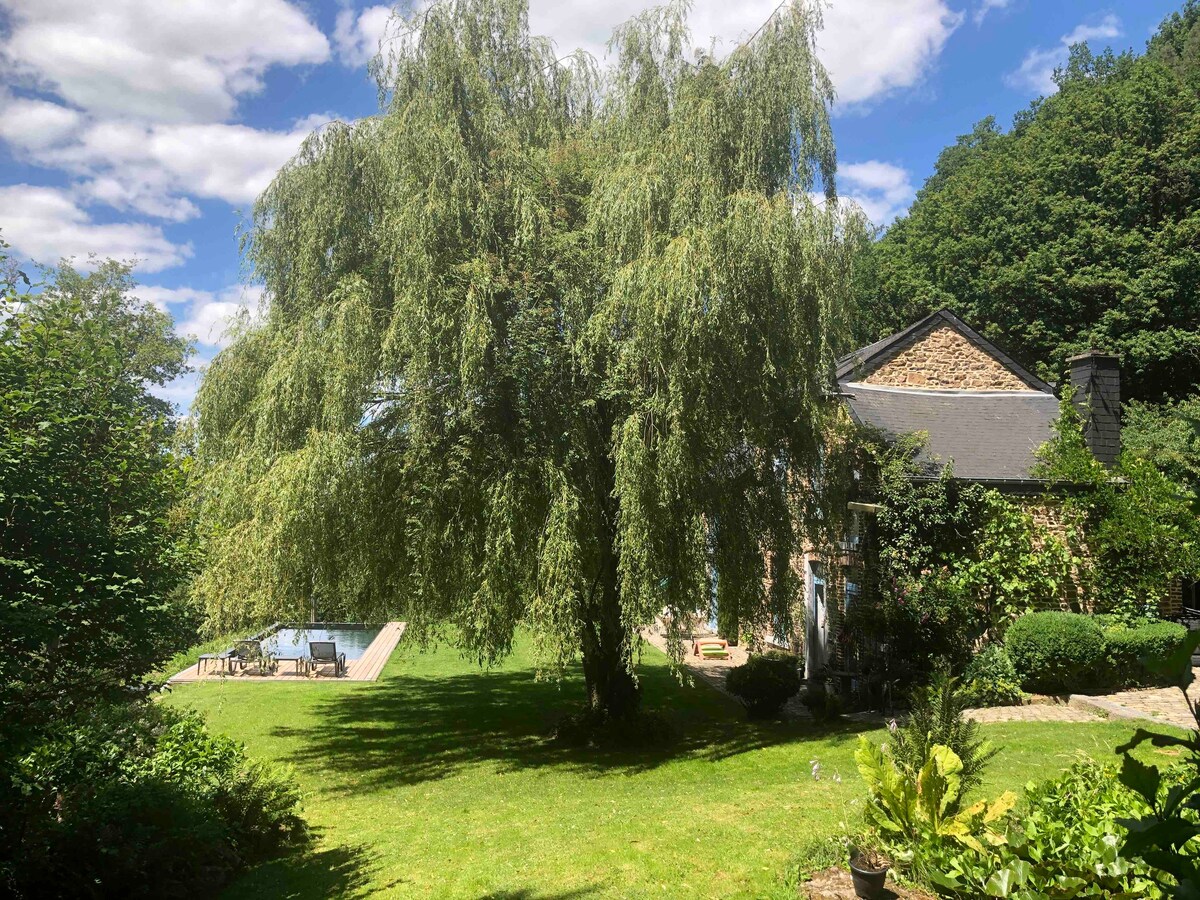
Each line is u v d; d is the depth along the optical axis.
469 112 10.84
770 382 10.60
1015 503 13.29
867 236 11.17
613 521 10.99
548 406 10.29
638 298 9.72
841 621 14.05
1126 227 23.73
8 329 5.81
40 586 5.29
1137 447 16.14
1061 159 24.75
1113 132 24.34
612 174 10.52
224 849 6.61
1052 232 24.75
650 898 5.48
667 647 10.82
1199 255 21.88
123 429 6.16
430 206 9.83
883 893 4.79
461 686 16.77
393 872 6.58
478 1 11.52
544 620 9.90
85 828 5.48
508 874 6.30
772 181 10.96
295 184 11.49
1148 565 12.85
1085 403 14.43
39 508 5.36
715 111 10.70
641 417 10.02
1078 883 3.84
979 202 27.09
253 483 10.49
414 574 10.66
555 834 7.41
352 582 11.09
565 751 11.61
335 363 10.03
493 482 10.13
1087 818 4.43
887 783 5.36
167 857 5.82
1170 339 22.00
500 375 9.98
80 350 6.13
